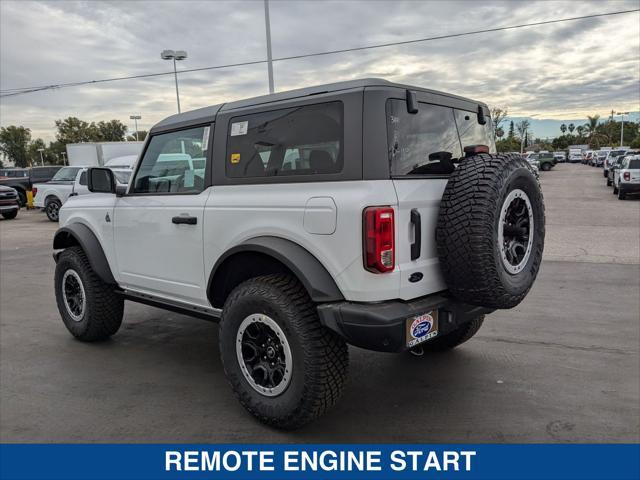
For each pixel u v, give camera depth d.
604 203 17.83
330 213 2.82
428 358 4.39
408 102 2.99
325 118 2.96
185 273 3.79
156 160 4.01
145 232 4.06
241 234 3.27
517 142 73.06
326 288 2.86
